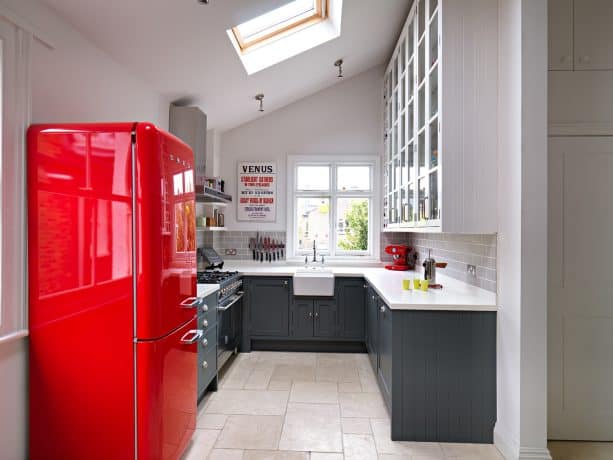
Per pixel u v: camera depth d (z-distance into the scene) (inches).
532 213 79.2
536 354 79.4
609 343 90.4
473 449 87.7
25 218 68.2
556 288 90.7
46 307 68.4
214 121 167.2
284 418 101.2
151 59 104.3
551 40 89.7
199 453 85.4
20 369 67.8
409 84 125.6
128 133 66.7
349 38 142.9
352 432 94.4
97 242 67.5
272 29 131.3
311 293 154.6
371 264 180.7
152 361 67.7
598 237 90.0
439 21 90.3
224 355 130.4
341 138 182.1
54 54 77.2
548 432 91.4
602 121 89.6
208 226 156.9
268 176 182.9
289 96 173.0
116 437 67.9
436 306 89.9
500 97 87.8
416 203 115.1
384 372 105.9
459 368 90.5
